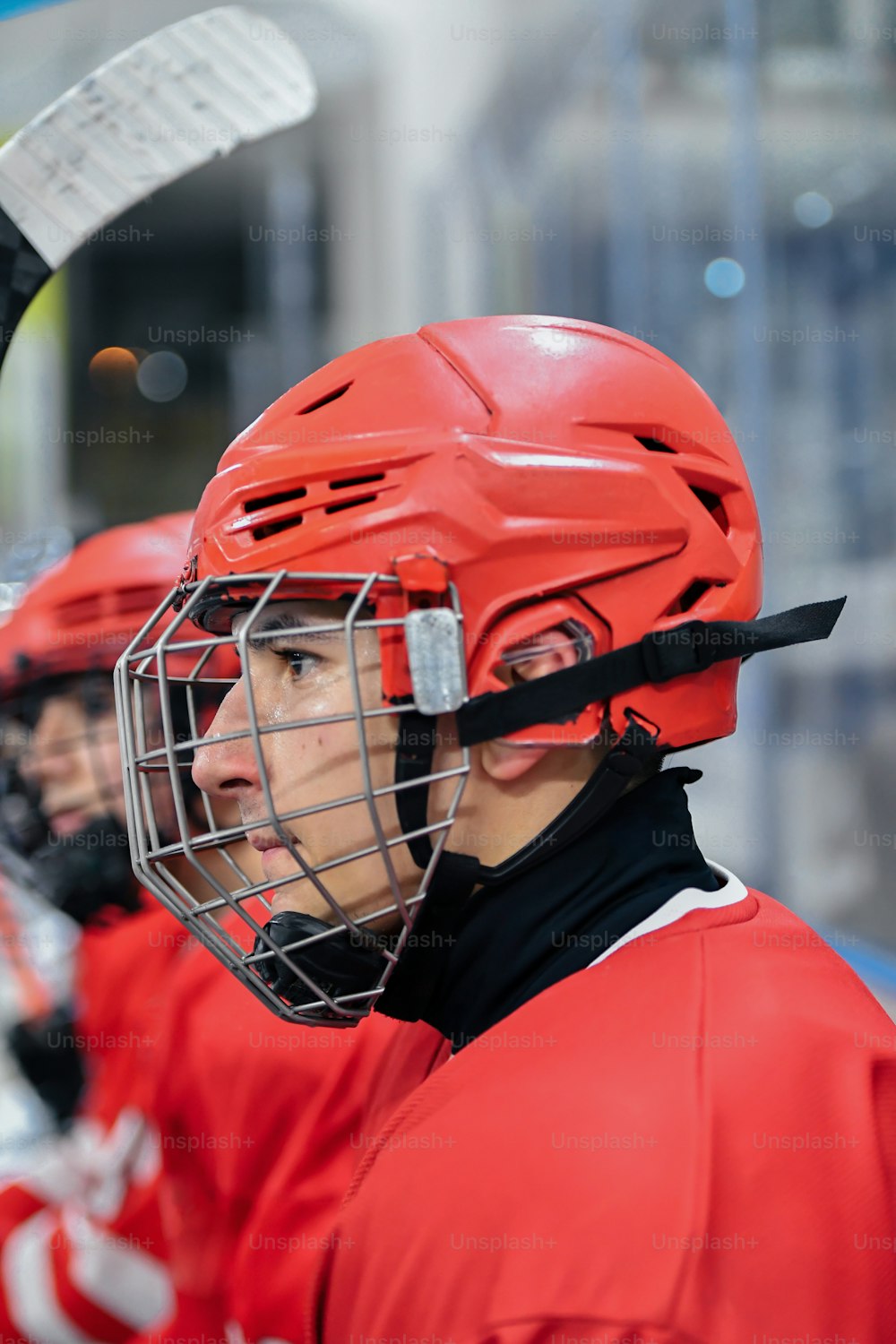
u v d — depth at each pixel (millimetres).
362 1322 1071
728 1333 910
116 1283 2447
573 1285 925
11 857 2652
